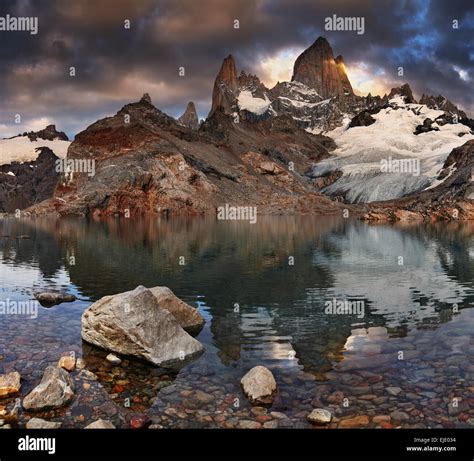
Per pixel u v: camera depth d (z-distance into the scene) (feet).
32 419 29.58
